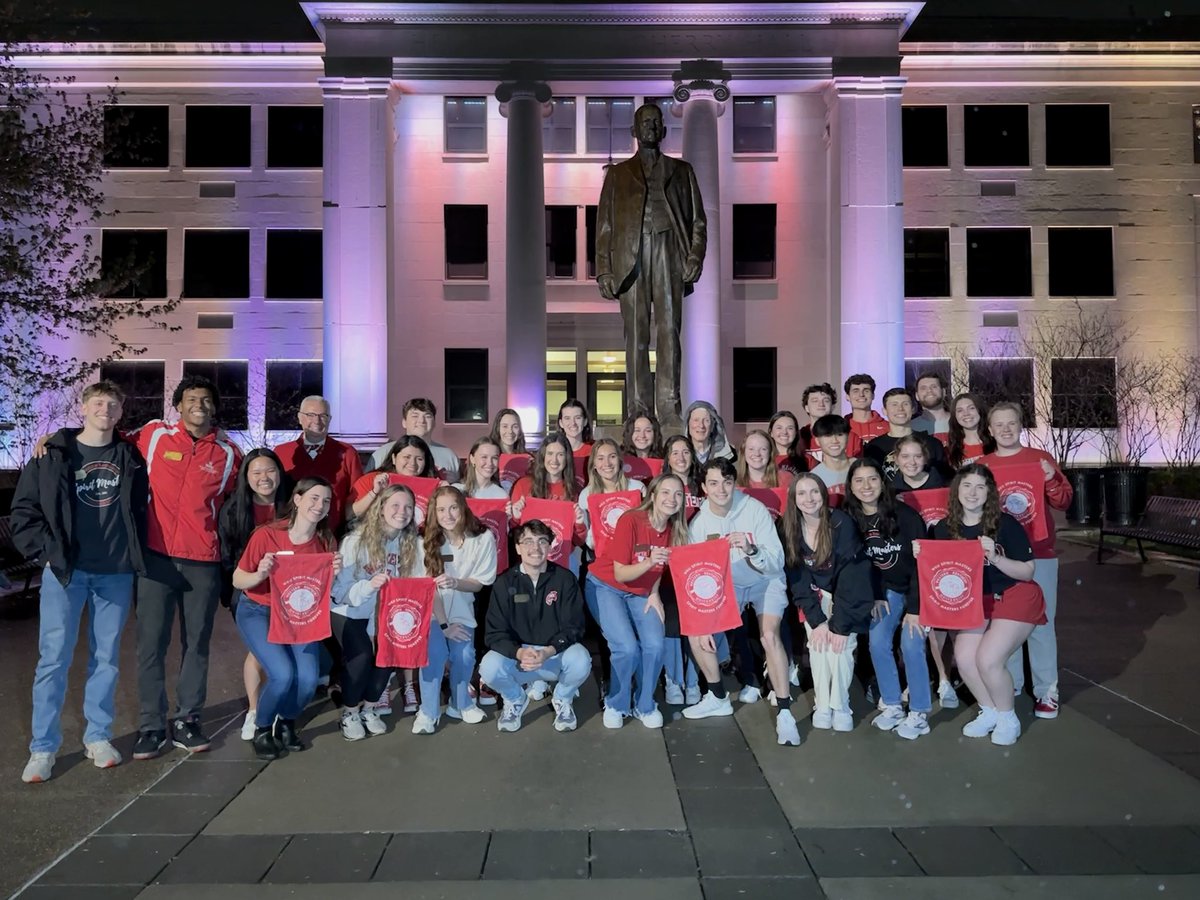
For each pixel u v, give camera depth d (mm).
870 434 8836
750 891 3959
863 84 24766
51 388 20375
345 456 7633
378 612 6059
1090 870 4141
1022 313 27734
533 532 6242
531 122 24531
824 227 27016
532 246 24328
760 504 6578
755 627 7234
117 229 27609
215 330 27641
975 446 7543
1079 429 26750
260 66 27578
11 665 8242
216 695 7363
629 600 6656
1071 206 27875
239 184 27750
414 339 27078
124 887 4031
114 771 5543
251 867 4223
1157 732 6109
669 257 9656
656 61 24562
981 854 4309
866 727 6324
